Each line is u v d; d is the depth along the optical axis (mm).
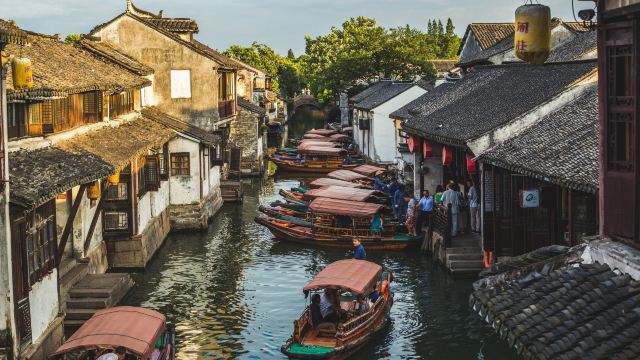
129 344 14062
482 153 21047
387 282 20766
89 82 22984
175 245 29906
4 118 13664
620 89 9039
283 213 32844
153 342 14586
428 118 30250
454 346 18594
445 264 24266
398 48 69625
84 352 14656
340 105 76875
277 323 20453
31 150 17703
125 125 28469
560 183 15859
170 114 35531
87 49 31406
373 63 70250
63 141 20609
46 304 16031
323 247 28859
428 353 18219
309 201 34219
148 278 24906
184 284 24219
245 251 28766
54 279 16719
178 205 32219
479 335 19219
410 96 48938
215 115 35656
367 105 52000
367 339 18547
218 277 25078
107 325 14828
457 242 24156
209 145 33094
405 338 19172
